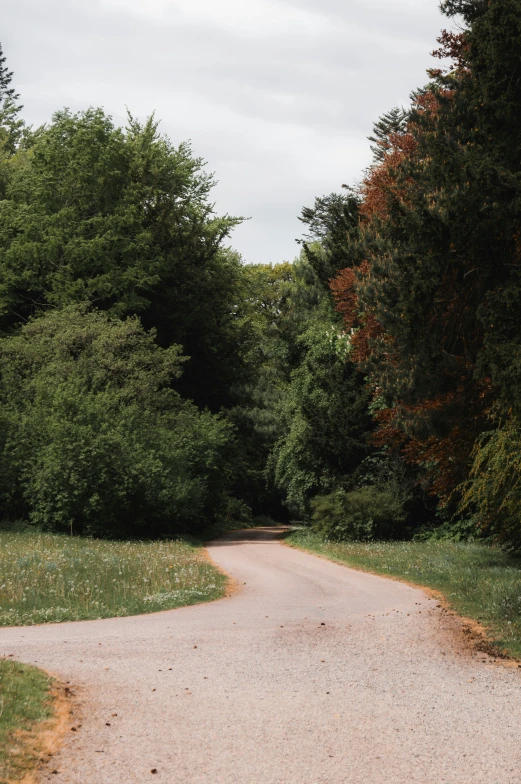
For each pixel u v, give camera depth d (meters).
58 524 32.41
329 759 6.65
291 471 38.97
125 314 46.94
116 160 47.25
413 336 17.83
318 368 39.56
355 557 25.45
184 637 11.88
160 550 26.55
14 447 33.62
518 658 10.88
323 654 10.88
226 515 56.03
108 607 15.06
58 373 36.97
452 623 13.43
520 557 23.73
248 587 18.67
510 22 16.22
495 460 18.97
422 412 19.36
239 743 7.00
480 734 7.40
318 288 47.06
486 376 17.11
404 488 33.91
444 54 23.52
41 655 10.30
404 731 7.45
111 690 8.65
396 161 31.41
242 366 54.22
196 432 41.28
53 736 7.04
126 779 6.14
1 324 47.34
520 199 15.95
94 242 44.69
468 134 17.78
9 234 46.78
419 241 17.05
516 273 16.14
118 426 34.12
